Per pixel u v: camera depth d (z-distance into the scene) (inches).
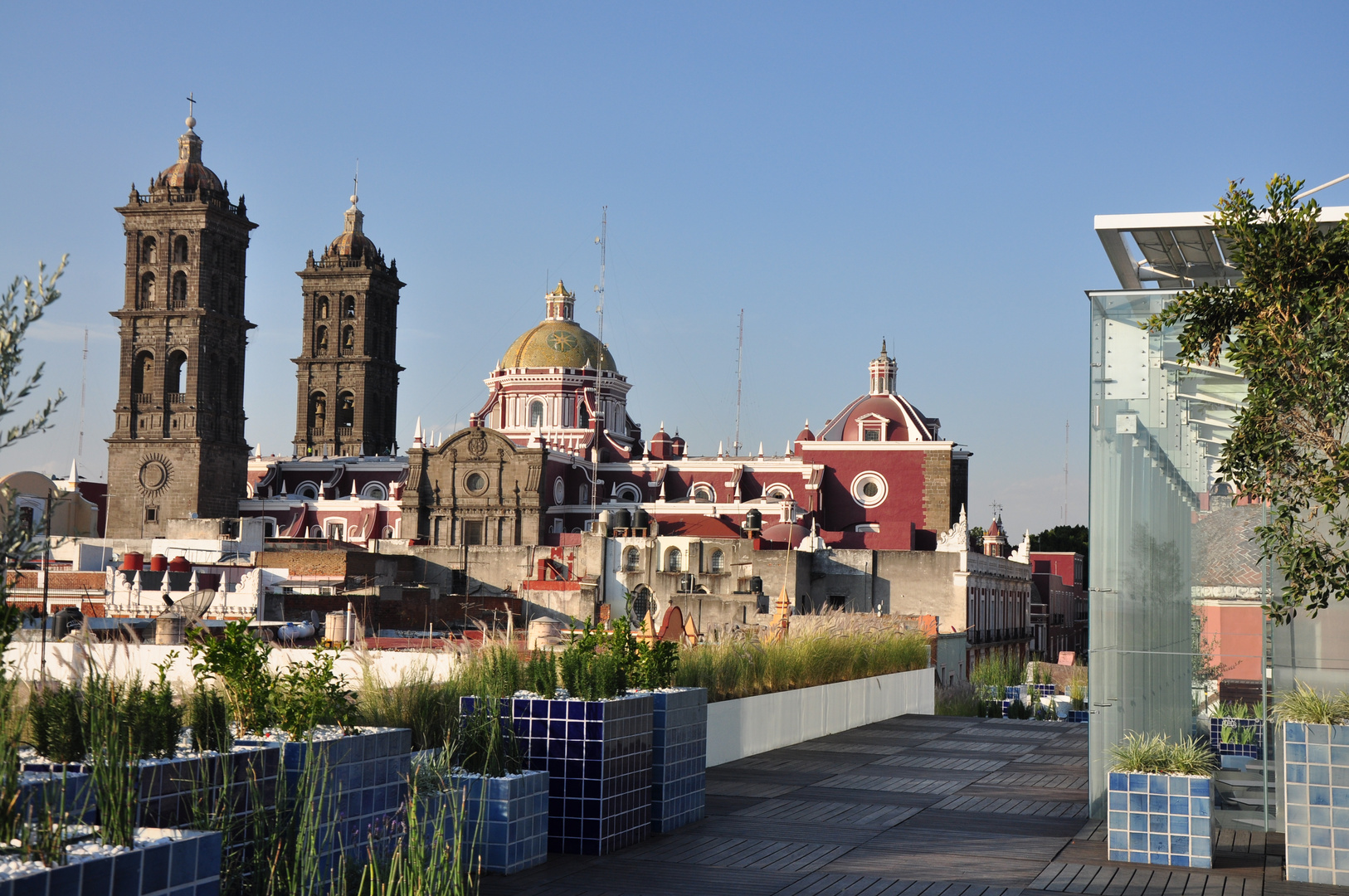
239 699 531.8
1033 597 4707.2
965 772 995.3
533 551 3764.8
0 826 341.7
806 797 863.7
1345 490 609.3
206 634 545.6
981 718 1544.0
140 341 4690.0
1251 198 646.5
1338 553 737.6
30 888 320.2
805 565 3614.7
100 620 1593.3
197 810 442.3
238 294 4867.1
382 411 5693.9
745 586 3348.9
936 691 1909.4
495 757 639.1
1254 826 777.6
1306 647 785.6
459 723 668.7
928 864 655.8
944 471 4434.1
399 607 2829.7
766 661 1186.0
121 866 348.8
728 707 1043.9
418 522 4441.4
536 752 669.9
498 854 616.1
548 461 4453.7
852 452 4512.8
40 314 322.3
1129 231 772.6
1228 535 811.4
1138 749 700.7
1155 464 819.4
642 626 1043.9
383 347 5728.3
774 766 1021.2
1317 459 648.4
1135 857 672.4
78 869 335.0
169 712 466.9
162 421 4645.7
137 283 4707.2
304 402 5580.7
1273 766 780.0
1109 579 817.5
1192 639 812.6
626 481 4680.1
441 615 2972.4
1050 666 2256.4
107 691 462.0
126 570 2635.3
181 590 2596.0
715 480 4626.0
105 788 382.3
